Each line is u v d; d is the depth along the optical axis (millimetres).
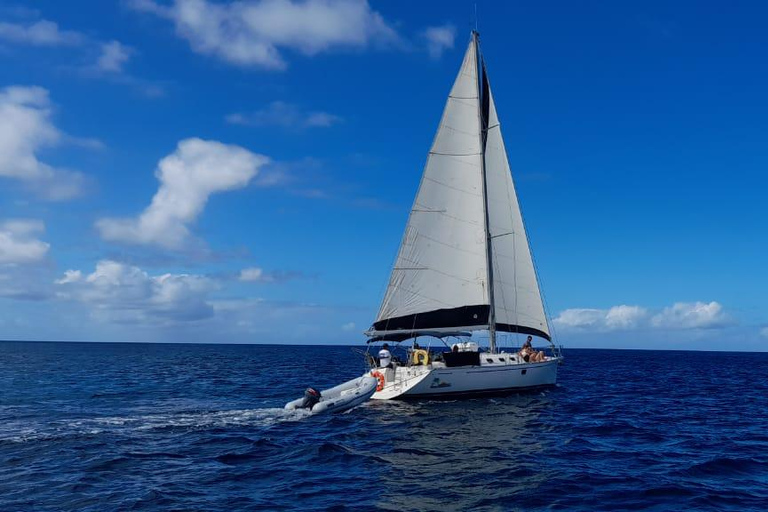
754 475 13938
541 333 29453
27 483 12547
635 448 16891
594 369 60906
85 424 19766
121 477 13133
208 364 65125
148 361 72000
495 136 29375
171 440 17266
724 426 21203
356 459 15164
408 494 12164
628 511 11164
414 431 18984
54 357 83188
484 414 22266
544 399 27188
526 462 14961
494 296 28688
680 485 12898
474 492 12336
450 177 27578
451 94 27719
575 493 12289
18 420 20625
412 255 27219
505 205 29281
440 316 27094
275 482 12992
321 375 46938
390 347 27750
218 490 12281
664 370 62188
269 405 25891
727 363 89000
